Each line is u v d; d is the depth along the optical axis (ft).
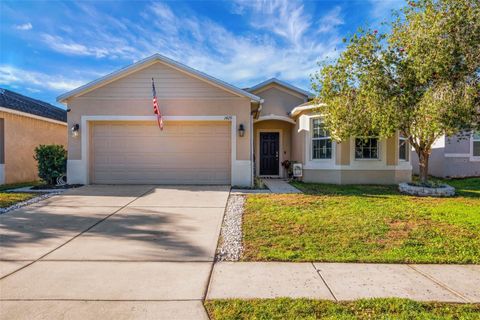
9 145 39.60
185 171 35.17
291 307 9.50
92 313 9.14
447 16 22.84
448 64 22.85
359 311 9.32
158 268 12.65
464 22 22.41
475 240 15.88
